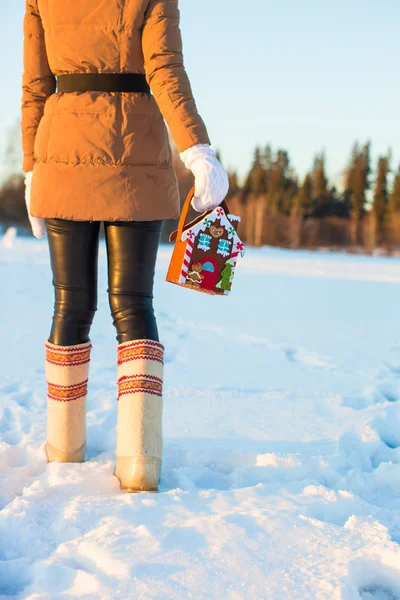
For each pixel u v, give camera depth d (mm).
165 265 13734
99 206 2086
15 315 5789
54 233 2211
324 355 4727
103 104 2092
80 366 2273
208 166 1979
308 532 1705
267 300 8430
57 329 2254
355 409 3182
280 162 61000
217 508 1870
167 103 2021
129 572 1486
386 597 1585
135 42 2098
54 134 2127
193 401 3191
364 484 2240
